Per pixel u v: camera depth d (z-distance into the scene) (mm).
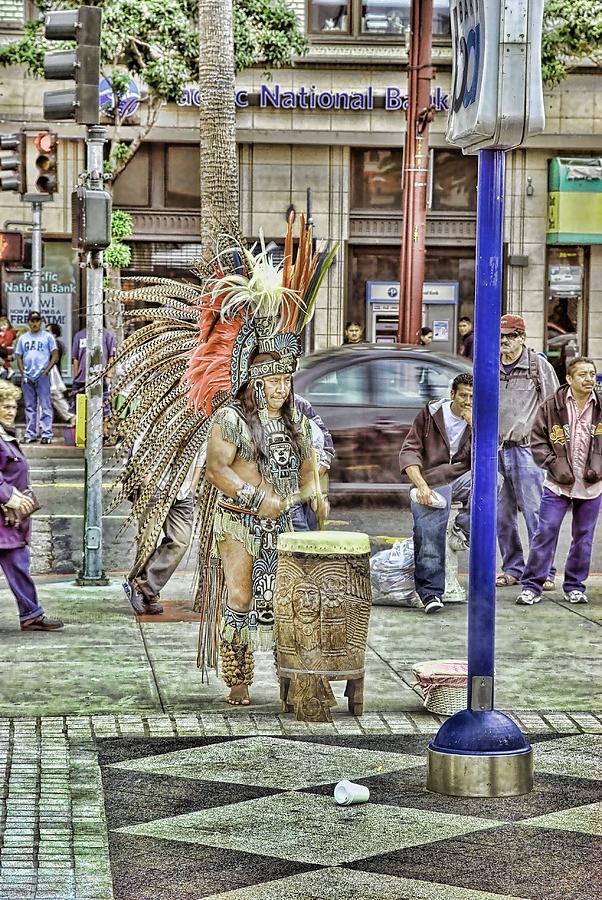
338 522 17641
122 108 30750
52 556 15789
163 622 11945
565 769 8016
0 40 33125
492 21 7305
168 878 6293
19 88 32844
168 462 9781
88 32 13406
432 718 9133
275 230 34281
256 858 6543
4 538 11328
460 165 34781
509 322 13742
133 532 17766
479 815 7184
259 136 33812
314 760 8164
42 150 19953
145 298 10039
